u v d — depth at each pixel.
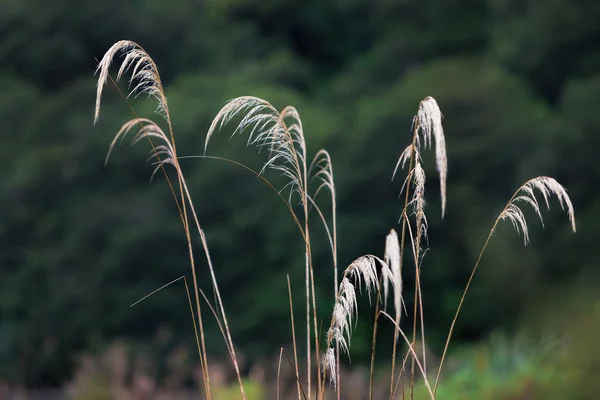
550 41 18.28
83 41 20.50
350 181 17.20
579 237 15.58
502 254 15.74
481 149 17.00
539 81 19.02
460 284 16.53
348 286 2.25
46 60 20.19
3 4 20.16
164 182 18.48
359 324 14.95
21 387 14.66
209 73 21.16
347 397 7.38
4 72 20.44
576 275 15.41
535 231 15.95
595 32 17.92
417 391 6.70
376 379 8.42
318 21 23.36
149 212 18.08
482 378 7.89
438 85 17.75
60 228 18.64
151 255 17.77
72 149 18.56
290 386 7.80
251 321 16.94
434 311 16.48
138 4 21.52
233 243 17.67
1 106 19.67
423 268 16.67
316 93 21.95
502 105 17.45
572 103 16.89
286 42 23.45
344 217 17.25
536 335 10.91
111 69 19.50
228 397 7.06
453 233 16.59
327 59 24.12
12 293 18.20
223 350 16.56
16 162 19.33
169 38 21.20
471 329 16.31
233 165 17.95
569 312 11.70
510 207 2.43
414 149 2.27
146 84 2.32
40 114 19.50
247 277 17.73
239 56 22.20
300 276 16.91
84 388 9.09
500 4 19.27
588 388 7.29
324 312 16.59
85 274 17.97
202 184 18.02
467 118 17.39
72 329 17.66
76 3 20.11
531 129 16.89
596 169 16.00
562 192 2.35
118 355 9.73
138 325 17.61
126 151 18.38
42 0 20.16
